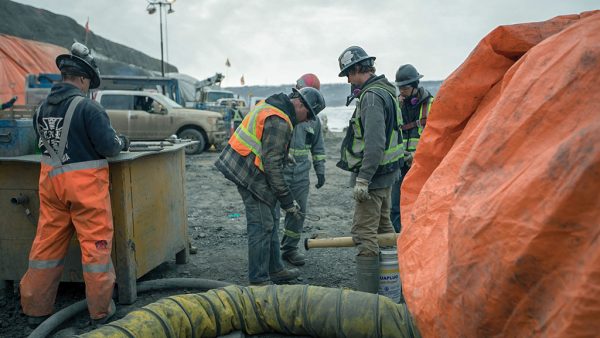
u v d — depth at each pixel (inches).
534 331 43.6
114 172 134.3
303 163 176.6
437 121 78.1
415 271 65.2
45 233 125.5
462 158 66.7
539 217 42.6
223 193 343.9
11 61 919.7
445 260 58.7
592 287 38.6
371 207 132.8
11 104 141.8
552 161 42.8
